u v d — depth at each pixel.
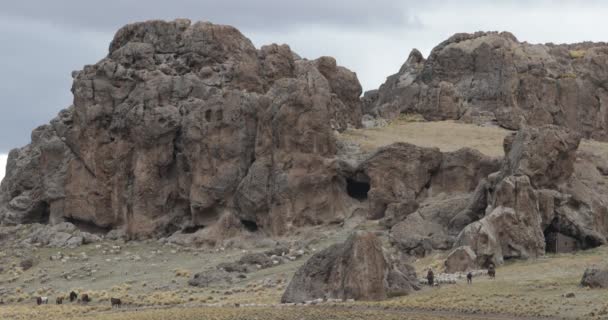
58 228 151.12
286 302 109.50
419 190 139.38
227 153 143.88
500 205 122.56
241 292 120.62
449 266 117.69
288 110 140.88
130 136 150.38
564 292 103.75
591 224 126.00
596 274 105.12
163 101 149.75
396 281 108.00
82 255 143.00
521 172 126.12
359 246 107.75
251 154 144.38
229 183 143.25
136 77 151.62
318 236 136.62
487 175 138.38
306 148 140.75
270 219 139.75
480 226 119.69
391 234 130.75
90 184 152.38
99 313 114.12
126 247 145.00
